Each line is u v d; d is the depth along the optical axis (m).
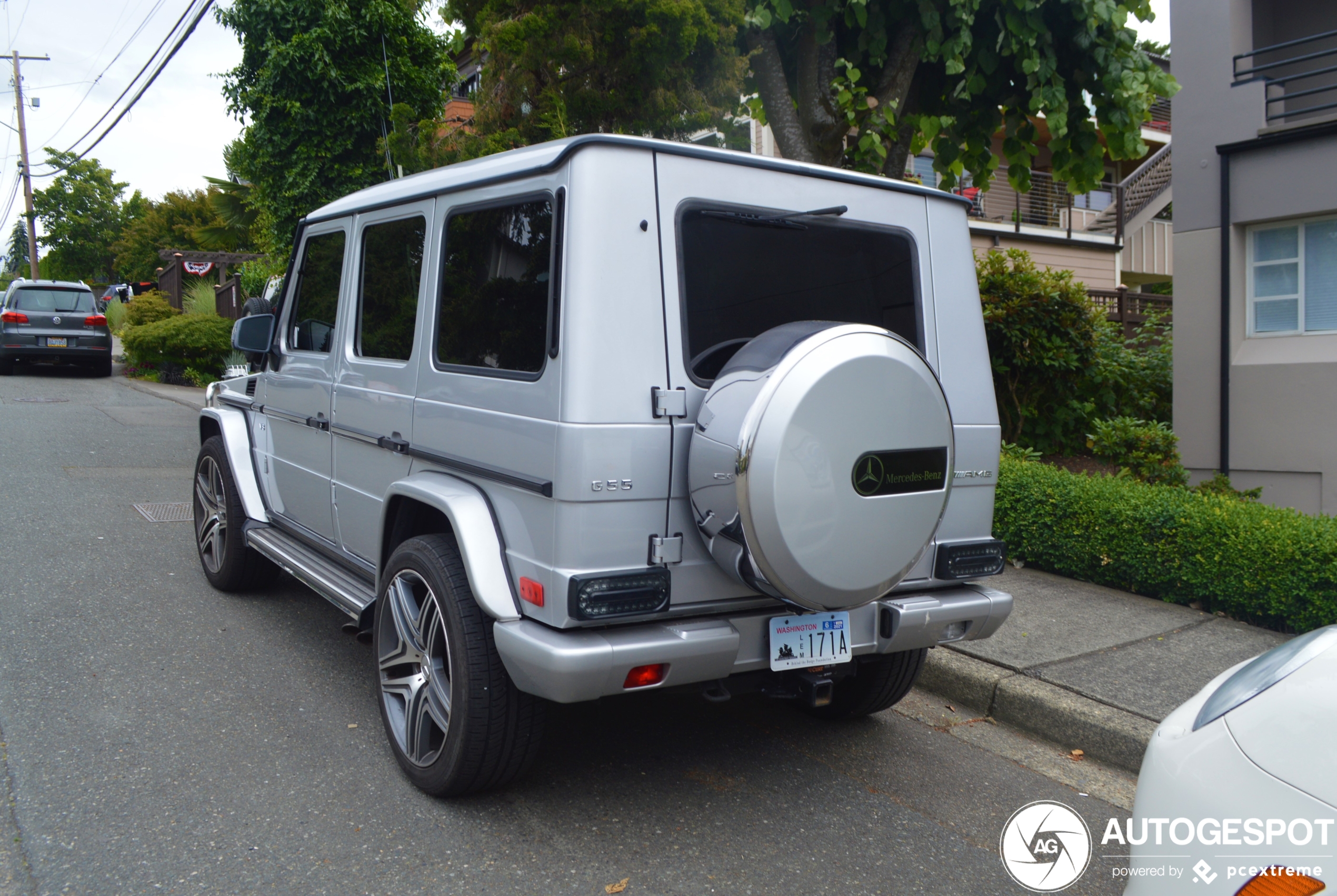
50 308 17.05
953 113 7.72
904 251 3.47
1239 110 8.52
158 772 3.39
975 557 3.49
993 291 9.53
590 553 2.75
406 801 3.26
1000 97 7.38
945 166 7.89
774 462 2.63
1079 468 9.34
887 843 3.17
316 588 4.09
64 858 2.82
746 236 3.07
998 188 18.66
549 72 7.32
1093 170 7.48
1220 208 8.70
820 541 2.74
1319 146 8.03
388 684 3.51
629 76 7.22
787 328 2.88
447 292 3.43
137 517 7.39
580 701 2.76
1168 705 4.09
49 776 3.32
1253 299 8.73
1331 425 8.03
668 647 2.80
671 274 2.90
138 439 10.96
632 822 3.20
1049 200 19.09
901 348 2.89
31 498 7.78
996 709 4.30
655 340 2.85
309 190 10.37
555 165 2.88
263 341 4.88
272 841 2.97
